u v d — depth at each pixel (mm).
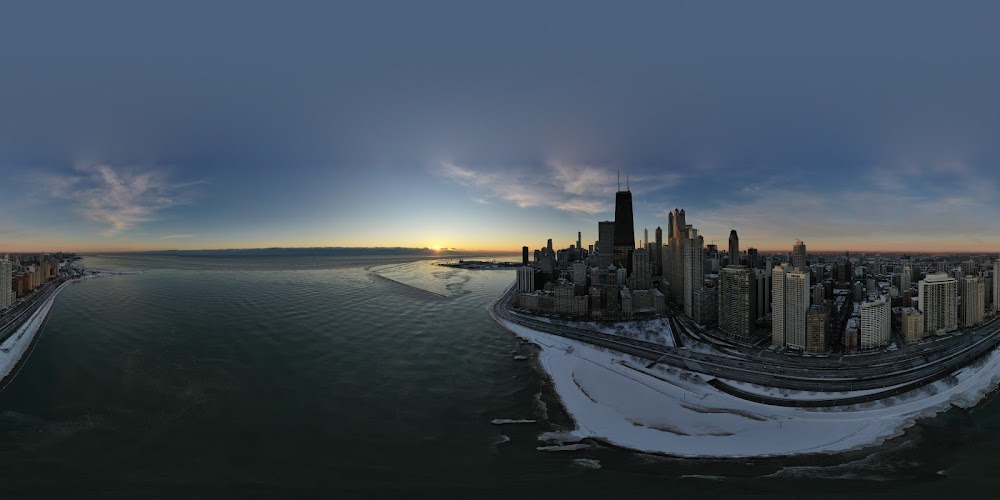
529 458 108875
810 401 144000
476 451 111875
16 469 100375
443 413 134125
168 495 91625
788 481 99062
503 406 140625
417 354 195375
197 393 143000
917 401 141250
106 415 127000
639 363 187875
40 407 131875
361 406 137500
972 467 104562
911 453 112000
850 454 112062
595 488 95562
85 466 102062
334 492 93312
